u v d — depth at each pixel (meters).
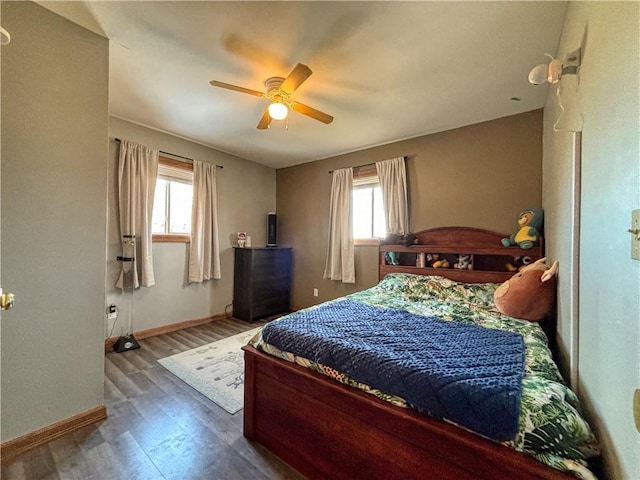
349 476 1.30
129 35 1.78
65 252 1.67
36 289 1.57
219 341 3.24
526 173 2.81
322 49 1.90
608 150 0.86
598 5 0.98
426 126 3.17
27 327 1.55
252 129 3.31
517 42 1.80
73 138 1.69
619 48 0.78
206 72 2.18
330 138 3.57
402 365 1.22
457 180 3.19
